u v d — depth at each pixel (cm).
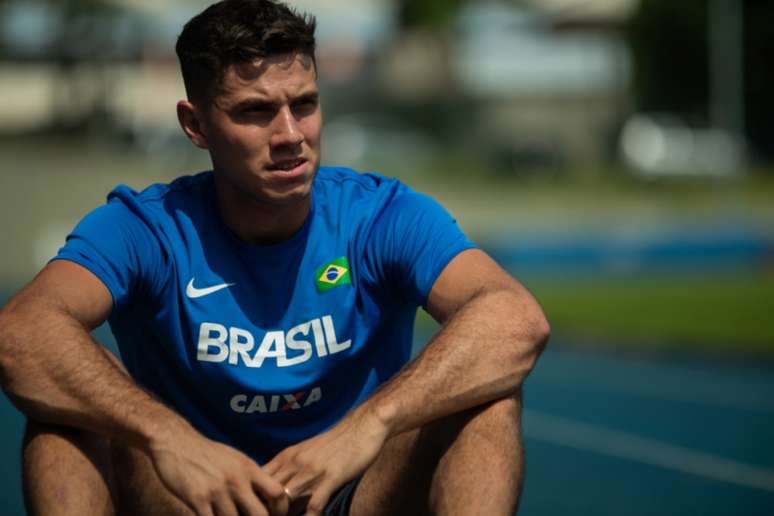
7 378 520
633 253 3819
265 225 565
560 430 1439
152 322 577
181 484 505
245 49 538
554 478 1176
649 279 3553
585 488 1127
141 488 559
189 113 575
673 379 1856
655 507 1045
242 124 546
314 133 556
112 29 7944
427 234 572
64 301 537
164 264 573
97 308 549
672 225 4294
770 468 1199
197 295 570
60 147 7275
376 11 8900
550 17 7938
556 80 7525
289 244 573
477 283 557
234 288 570
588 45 7550
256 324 570
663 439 1366
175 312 572
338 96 7806
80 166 5909
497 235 3897
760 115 6888
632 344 2247
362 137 6938
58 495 511
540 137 7306
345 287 578
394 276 582
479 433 531
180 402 588
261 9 546
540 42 7600
